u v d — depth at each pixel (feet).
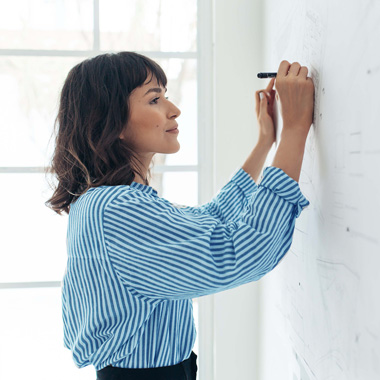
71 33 5.67
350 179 2.54
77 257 3.05
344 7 2.59
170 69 5.80
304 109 3.07
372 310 2.29
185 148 5.86
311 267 3.34
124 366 3.16
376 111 2.19
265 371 5.29
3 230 5.77
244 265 2.73
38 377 6.03
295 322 3.82
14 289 5.86
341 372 2.75
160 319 3.20
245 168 3.98
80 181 3.41
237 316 5.64
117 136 3.24
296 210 2.90
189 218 2.88
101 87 3.26
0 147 5.67
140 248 2.80
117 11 5.71
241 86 5.47
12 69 5.64
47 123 5.69
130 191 2.96
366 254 2.34
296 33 3.69
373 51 2.21
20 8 5.60
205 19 5.66
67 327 3.44
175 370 3.30
